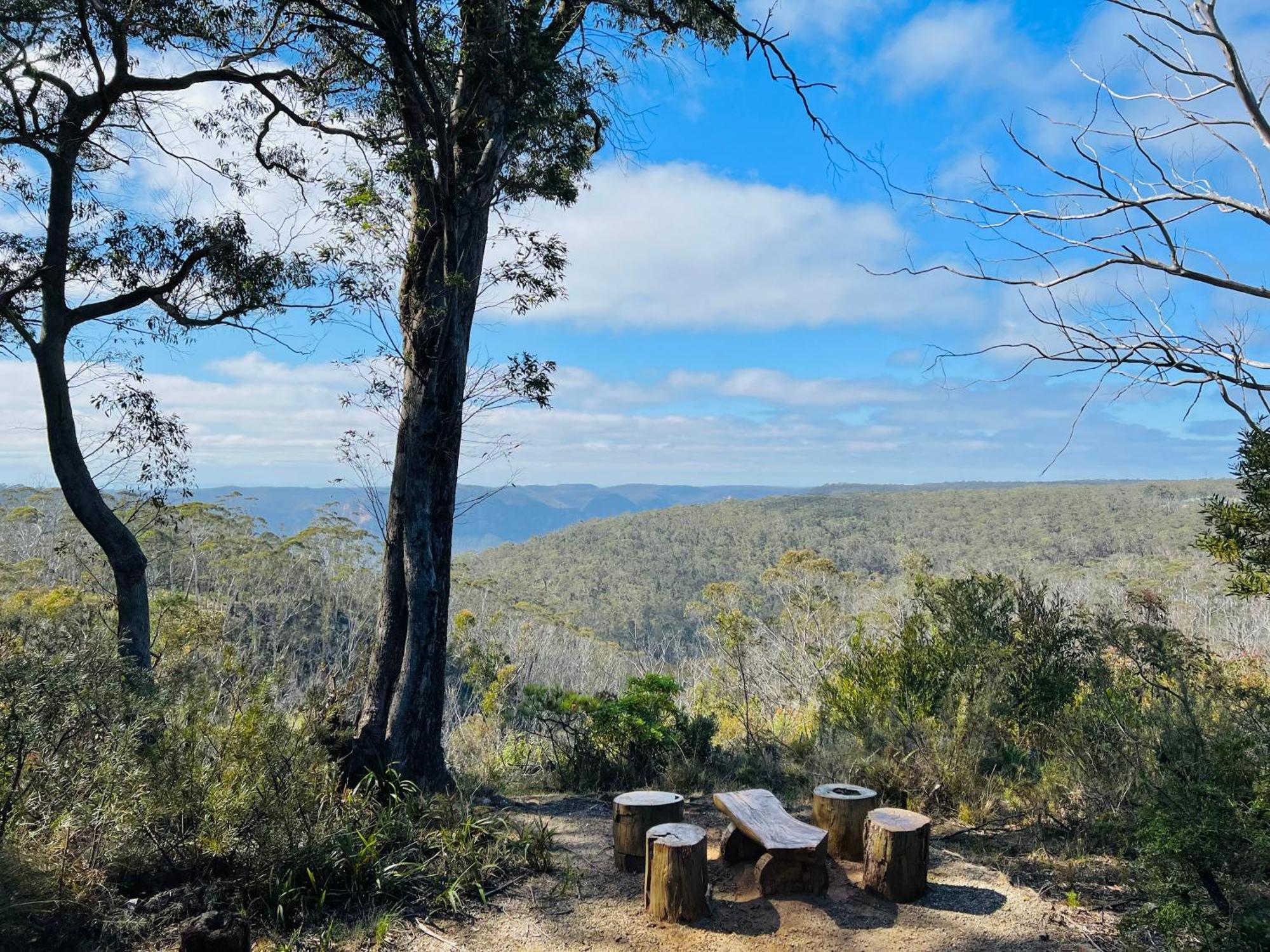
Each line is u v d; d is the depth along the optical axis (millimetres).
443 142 5129
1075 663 6391
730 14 6039
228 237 6523
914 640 6773
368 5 4840
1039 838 4410
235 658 5328
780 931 3461
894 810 4023
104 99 6215
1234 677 6195
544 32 5590
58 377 5789
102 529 5730
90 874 3418
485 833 4402
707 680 9734
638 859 4121
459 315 5504
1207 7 3404
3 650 3592
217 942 2902
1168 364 3510
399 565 5355
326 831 3963
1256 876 2986
